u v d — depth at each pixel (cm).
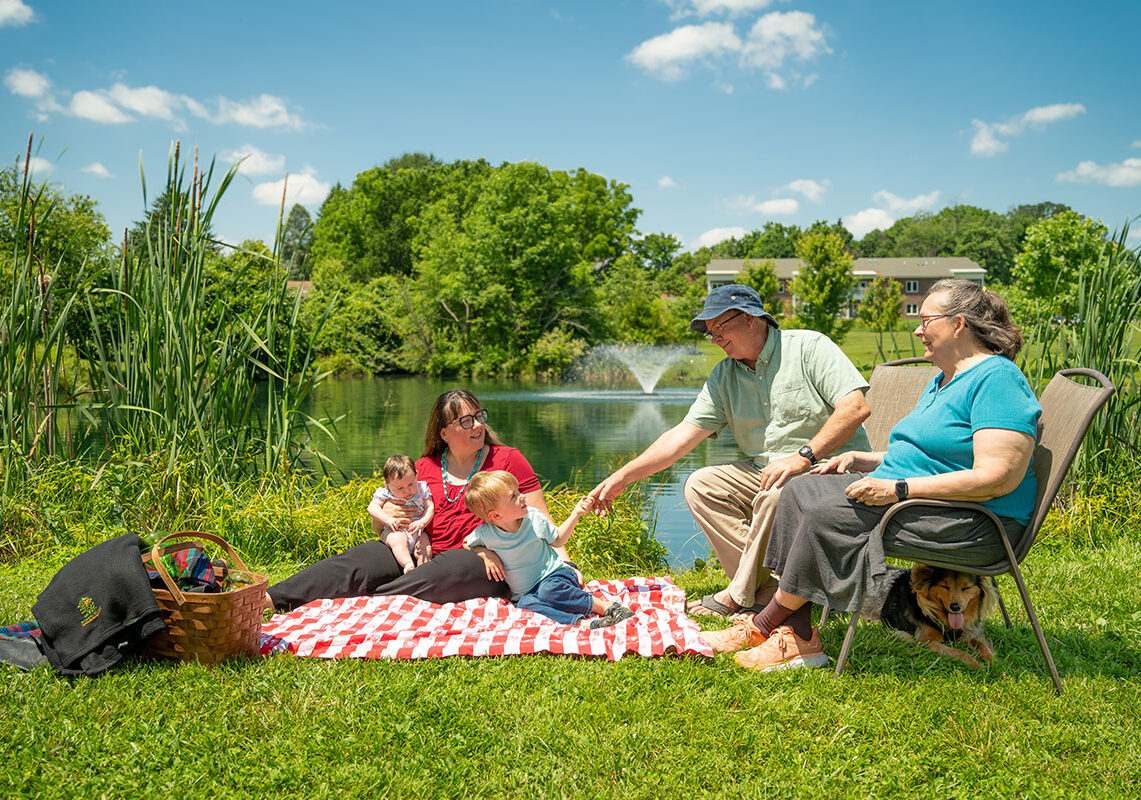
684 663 291
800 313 3709
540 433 1625
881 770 221
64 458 533
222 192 528
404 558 379
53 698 251
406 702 255
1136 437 561
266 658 290
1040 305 602
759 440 367
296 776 212
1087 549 486
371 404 2297
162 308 516
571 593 353
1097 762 227
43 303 511
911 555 285
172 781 210
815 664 294
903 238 10744
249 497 514
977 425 278
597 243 5775
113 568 276
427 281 4294
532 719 245
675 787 212
